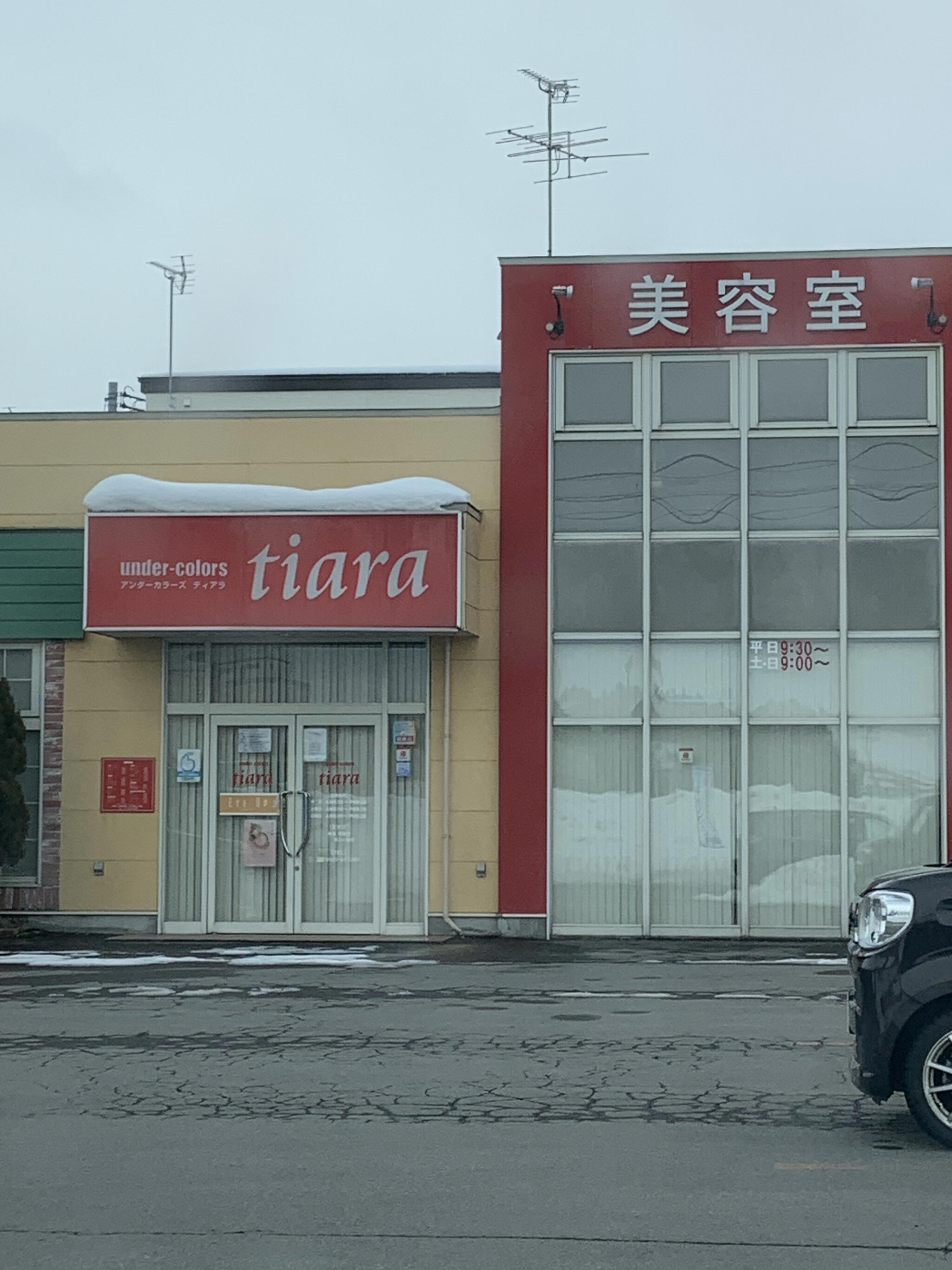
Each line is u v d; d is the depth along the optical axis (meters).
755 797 18.58
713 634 18.69
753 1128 8.41
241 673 19.42
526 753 18.72
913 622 18.47
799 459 18.70
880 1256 6.21
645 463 18.81
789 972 15.23
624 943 18.17
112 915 19.20
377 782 19.16
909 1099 7.93
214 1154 7.88
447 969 15.57
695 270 18.89
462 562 17.95
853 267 18.69
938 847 18.28
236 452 19.39
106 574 18.09
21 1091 9.41
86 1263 6.16
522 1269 6.05
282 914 19.19
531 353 19.00
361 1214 6.82
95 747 19.34
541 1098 9.15
